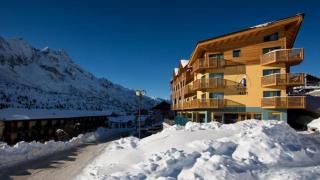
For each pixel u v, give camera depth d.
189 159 11.70
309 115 30.80
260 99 30.36
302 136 16.91
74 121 47.75
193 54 37.78
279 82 28.20
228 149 12.79
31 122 37.03
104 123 63.47
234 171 9.97
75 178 14.20
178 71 53.38
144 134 45.75
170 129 21.36
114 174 11.55
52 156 21.69
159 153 13.14
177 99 53.66
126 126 65.62
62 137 37.31
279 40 30.14
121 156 14.95
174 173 10.62
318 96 36.22
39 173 15.57
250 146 12.52
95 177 12.00
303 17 28.27
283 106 27.89
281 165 10.97
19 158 19.77
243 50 31.73
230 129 17.67
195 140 15.25
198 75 37.25
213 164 10.45
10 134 33.38
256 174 9.88
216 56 33.12
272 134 14.60
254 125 18.72
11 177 14.74
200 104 32.19
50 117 40.06
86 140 35.25
